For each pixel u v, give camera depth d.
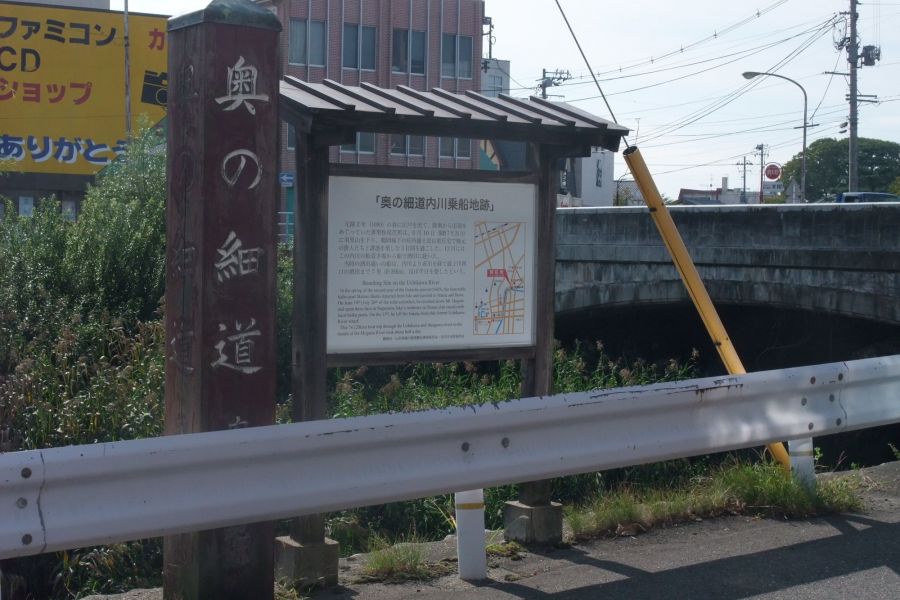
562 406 4.97
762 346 15.45
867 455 13.59
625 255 14.92
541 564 5.26
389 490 4.47
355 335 5.14
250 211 4.36
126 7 33.16
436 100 5.51
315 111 4.71
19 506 3.69
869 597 4.71
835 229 12.16
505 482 4.84
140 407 8.27
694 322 16.20
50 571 6.84
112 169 15.46
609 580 4.94
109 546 6.77
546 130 5.43
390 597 4.71
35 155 32.56
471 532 4.99
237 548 4.40
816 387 6.18
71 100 32.84
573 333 17.66
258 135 4.36
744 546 5.52
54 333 10.68
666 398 5.38
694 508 6.18
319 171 4.91
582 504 8.28
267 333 4.43
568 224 15.95
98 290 12.20
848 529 5.85
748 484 6.36
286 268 12.84
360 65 46.66
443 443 4.66
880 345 13.51
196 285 4.31
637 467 9.19
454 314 5.39
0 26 31.94
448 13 48.31
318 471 4.32
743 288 13.29
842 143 74.62
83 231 13.02
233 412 4.36
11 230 13.31
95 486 3.83
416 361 5.28
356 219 5.11
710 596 4.70
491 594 4.73
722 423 5.73
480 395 10.35
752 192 75.38
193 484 4.03
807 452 6.35
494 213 5.48
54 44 32.53
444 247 5.34
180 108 4.40
